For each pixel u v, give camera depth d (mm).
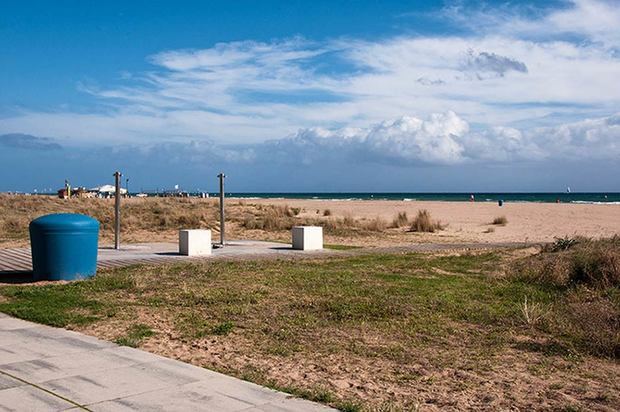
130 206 37844
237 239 25172
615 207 62125
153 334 8062
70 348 7188
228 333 8250
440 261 16766
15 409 5152
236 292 11102
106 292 11078
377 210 55188
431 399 5848
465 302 10711
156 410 5188
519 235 29203
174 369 6406
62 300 10227
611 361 7348
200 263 15203
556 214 48656
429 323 9062
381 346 7773
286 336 8133
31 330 8148
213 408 5262
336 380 6352
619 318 8891
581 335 8359
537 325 9062
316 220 31266
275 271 13898
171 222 29547
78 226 12609
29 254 17656
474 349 7762
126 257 16828
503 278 13727
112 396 5520
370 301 10398
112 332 8109
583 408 5637
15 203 39906
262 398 5559
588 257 13555
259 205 43312
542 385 6340
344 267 15055
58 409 5168
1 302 10086
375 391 6047
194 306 9969
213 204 42844
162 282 12227
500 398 5898
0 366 6402
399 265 15656
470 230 31766
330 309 9805
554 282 12992
